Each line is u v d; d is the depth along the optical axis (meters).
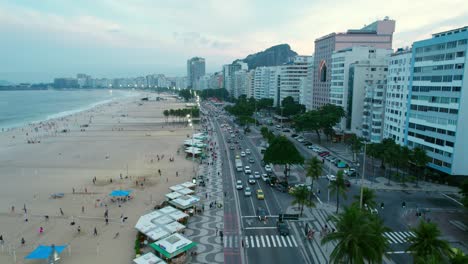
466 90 88.69
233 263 55.41
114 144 159.25
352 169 106.38
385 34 198.75
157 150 145.88
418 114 108.19
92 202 84.50
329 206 80.44
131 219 74.31
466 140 91.44
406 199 85.06
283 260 56.56
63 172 111.69
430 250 42.56
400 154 94.25
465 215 74.94
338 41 195.00
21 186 97.12
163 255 56.38
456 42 90.62
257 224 70.62
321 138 172.88
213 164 121.12
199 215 75.25
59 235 66.56
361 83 156.62
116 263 56.12
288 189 91.75
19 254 59.28
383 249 41.34
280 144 97.31
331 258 41.28
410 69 112.44
